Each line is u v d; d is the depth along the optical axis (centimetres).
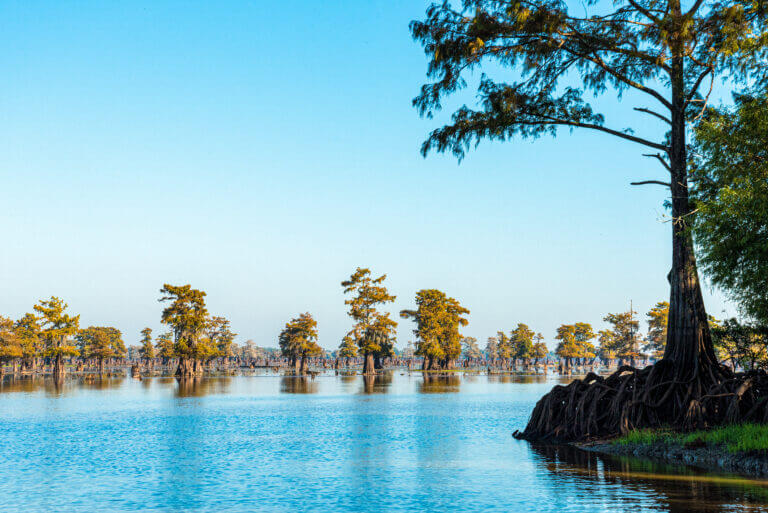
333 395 6350
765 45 2083
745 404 2220
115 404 5216
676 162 2489
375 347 12756
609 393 2480
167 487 1781
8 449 2606
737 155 2033
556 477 1800
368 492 1677
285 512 1473
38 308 12194
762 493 1510
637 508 1394
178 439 2902
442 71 2409
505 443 2634
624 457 2112
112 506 1560
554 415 2686
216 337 19612
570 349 17088
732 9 2077
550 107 2625
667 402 2341
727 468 1842
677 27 2217
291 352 14962
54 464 2211
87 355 18038
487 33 2297
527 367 19000
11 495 1694
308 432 3152
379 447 2575
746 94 2191
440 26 2325
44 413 4378
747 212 1980
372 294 12719
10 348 11450
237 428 3369
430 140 2620
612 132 2616
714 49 2302
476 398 5816
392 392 6856
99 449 2591
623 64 2667
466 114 2592
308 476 1928
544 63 2506
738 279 2125
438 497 1598
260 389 7581
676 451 2055
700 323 2392
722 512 1337
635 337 15662
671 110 2520
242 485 1800
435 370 15862
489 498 1565
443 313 14925
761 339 2470
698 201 2219
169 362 19650
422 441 2748
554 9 2234
